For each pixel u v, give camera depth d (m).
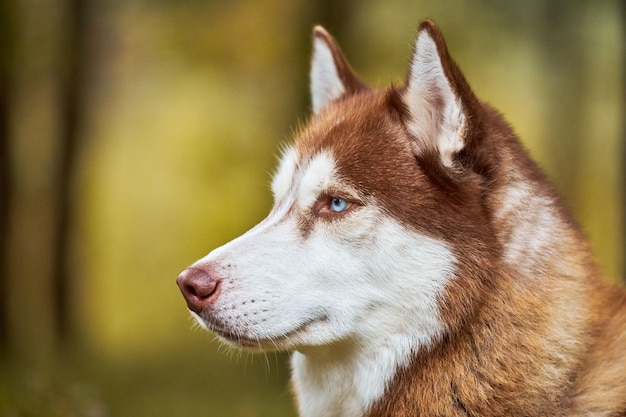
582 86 18.47
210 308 5.57
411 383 5.49
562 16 15.18
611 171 19.98
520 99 21.23
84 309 21.41
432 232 5.42
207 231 25.61
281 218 5.83
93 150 21.78
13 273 15.09
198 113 24.72
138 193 26.66
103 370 15.28
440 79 5.45
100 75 20.16
